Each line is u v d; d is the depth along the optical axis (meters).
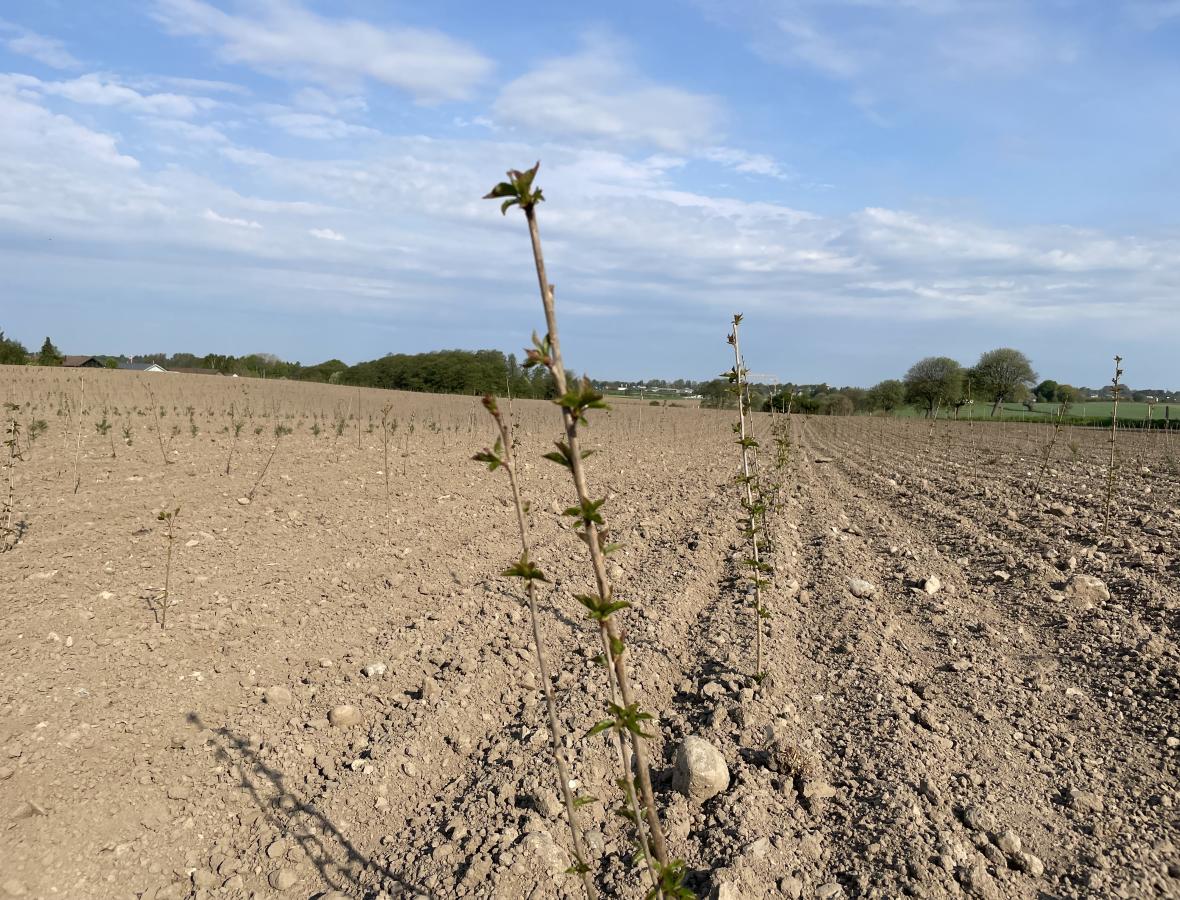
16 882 3.46
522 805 4.27
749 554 9.72
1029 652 6.50
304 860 3.88
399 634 6.59
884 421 50.19
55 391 28.77
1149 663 5.92
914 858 3.70
